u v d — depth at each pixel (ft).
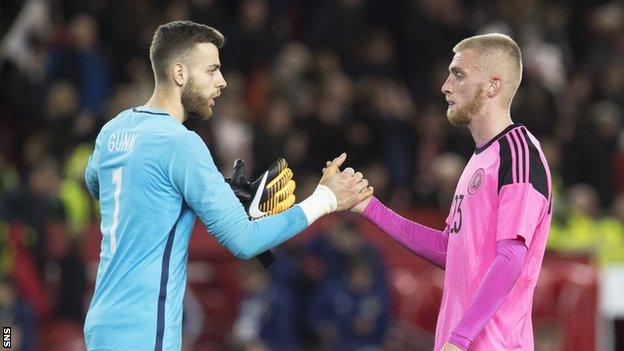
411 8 193.88
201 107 63.46
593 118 182.91
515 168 61.46
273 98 172.86
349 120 174.29
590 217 164.25
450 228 64.85
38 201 145.07
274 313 142.10
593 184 179.63
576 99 190.39
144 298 60.03
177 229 61.36
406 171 174.70
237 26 184.75
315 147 170.50
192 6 181.88
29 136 172.86
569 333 138.62
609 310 144.66
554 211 160.04
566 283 140.97
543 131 177.88
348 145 171.22
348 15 189.57
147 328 59.77
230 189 61.98
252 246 61.93
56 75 172.14
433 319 143.33
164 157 60.70
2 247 139.54
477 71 63.72
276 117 164.86
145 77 173.88
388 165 173.37
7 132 174.40
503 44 63.87
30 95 171.12
